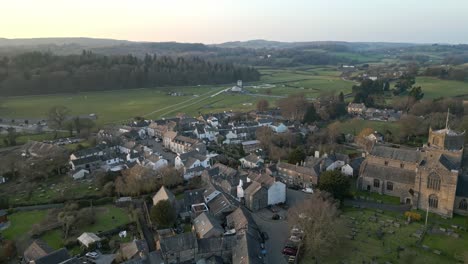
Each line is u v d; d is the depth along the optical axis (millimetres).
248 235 105500
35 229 120438
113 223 128250
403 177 147250
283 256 107188
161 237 105688
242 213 120250
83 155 189500
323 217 112188
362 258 106125
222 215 128125
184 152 192500
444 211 130875
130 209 136875
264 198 140000
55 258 96688
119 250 108125
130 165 181375
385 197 149125
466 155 166375
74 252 109875
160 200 124188
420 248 110812
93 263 102500
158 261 98375
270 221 129750
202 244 105062
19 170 175000
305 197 150000
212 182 151125
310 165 165000
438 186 131000
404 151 152625
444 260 104750
